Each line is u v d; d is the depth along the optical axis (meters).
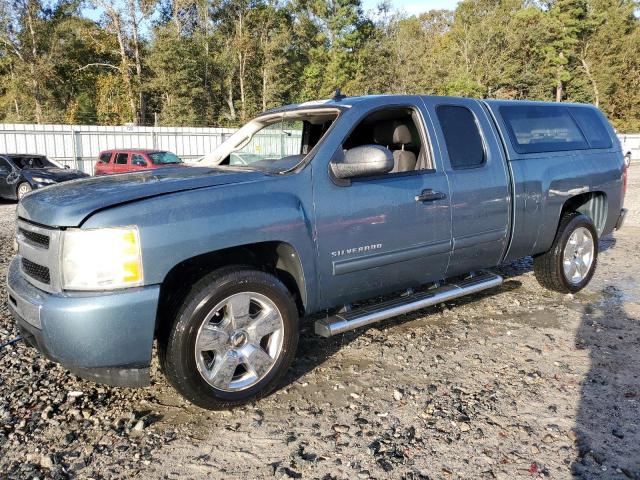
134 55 46.84
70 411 3.40
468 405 3.45
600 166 5.75
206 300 3.15
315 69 49.78
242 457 2.95
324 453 2.97
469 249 4.54
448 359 4.14
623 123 59.47
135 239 2.98
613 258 7.54
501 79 55.97
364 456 2.93
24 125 24.61
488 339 4.53
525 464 2.85
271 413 3.39
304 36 52.53
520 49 57.41
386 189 3.95
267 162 4.20
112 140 26.56
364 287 3.99
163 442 3.09
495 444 3.03
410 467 2.83
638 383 3.72
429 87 53.31
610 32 58.91
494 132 4.80
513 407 3.42
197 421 3.32
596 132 5.99
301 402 3.53
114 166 20.53
